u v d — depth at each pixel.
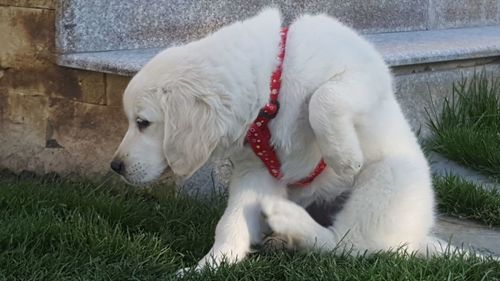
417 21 3.18
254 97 1.69
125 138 1.75
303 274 1.65
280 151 1.75
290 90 1.71
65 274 1.68
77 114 2.27
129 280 1.66
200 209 1.99
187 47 1.72
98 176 2.24
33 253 1.73
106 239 1.77
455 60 2.73
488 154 2.44
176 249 1.82
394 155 1.79
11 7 2.30
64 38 2.25
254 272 1.68
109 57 2.22
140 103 1.70
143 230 1.89
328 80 1.71
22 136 2.35
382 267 1.66
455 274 1.66
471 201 2.15
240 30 1.73
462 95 2.74
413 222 1.77
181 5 2.44
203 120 1.66
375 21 3.02
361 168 1.76
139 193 2.12
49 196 2.01
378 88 1.74
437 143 2.57
